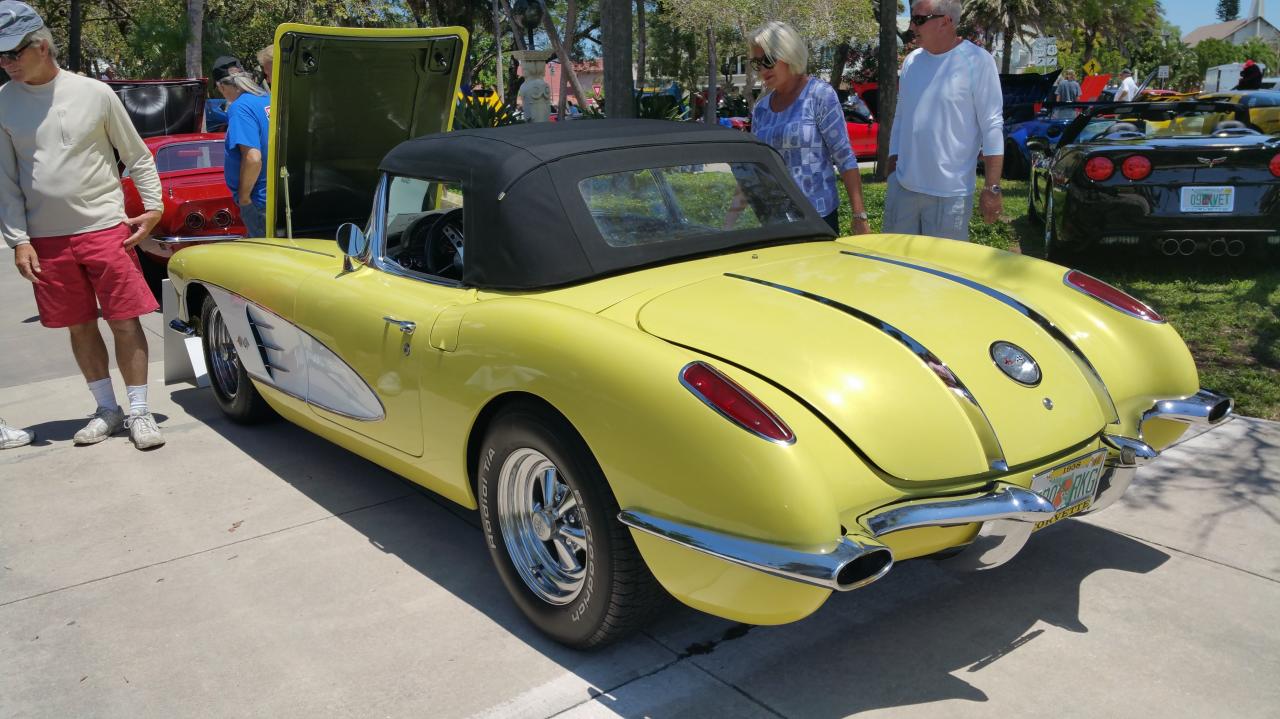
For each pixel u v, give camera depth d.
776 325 2.69
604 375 2.50
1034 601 3.08
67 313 4.72
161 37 23.53
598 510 2.59
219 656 2.93
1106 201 6.80
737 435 2.26
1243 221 6.62
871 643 2.87
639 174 3.32
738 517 2.25
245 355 4.51
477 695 2.68
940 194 4.77
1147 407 3.03
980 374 2.64
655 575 2.47
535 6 17.09
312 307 3.83
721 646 2.88
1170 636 2.85
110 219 4.68
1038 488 2.60
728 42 32.72
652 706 2.60
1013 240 9.00
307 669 2.84
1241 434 4.36
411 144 3.63
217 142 9.03
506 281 3.11
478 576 3.37
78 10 25.61
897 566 3.35
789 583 2.23
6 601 3.33
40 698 2.77
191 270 4.82
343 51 4.57
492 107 14.88
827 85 4.91
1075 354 2.95
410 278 3.54
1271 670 2.67
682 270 3.15
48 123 4.50
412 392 3.25
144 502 4.12
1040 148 9.70
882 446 2.39
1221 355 5.34
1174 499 3.77
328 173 5.02
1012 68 53.47
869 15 24.91
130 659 2.94
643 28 29.41
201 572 3.47
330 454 4.62
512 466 2.92
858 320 2.74
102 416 4.95
